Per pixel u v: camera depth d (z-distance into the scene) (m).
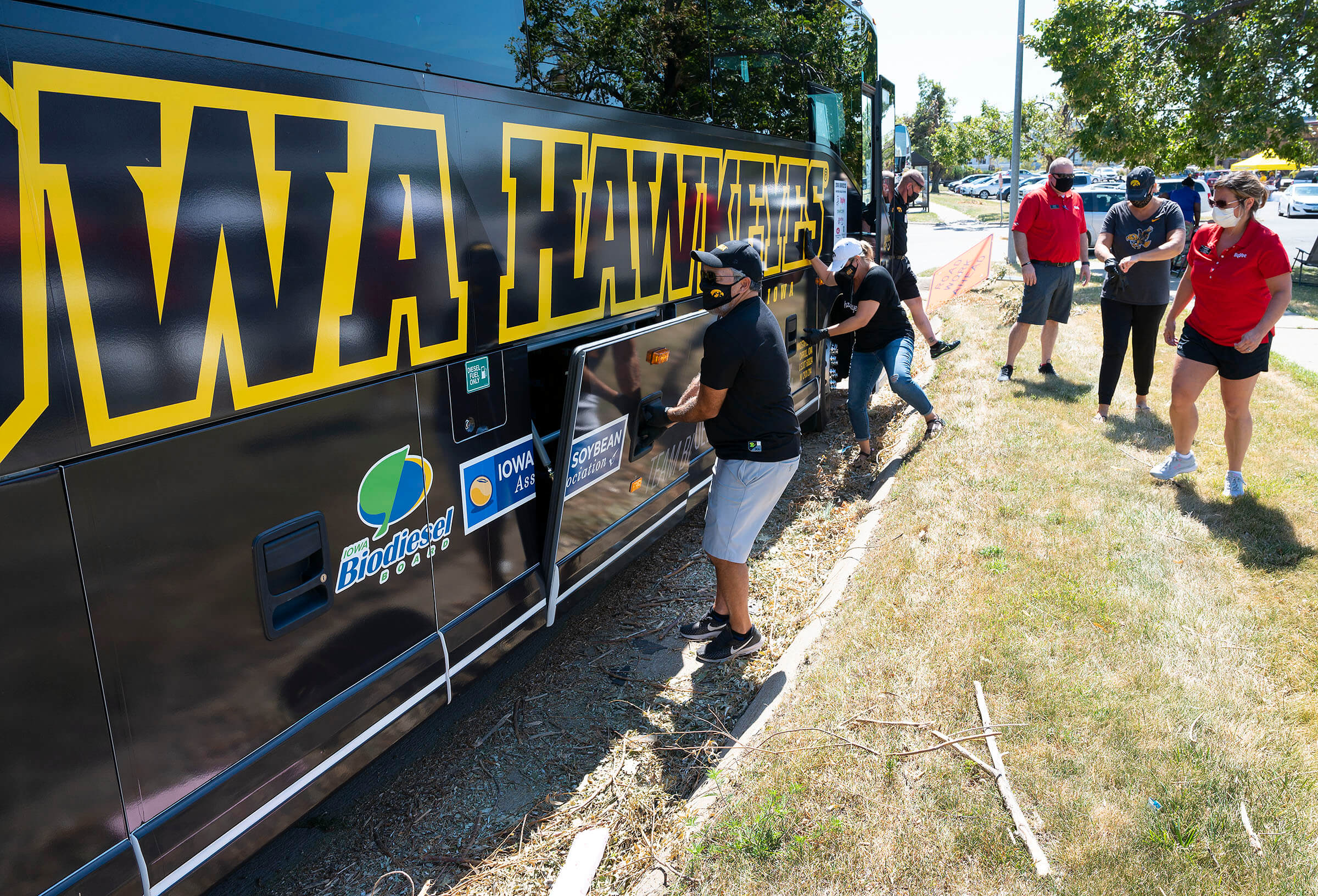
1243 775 2.80
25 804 1.71
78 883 1.81
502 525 3.18
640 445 3.91
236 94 2.03
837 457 6.65
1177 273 16.14
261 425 2.15
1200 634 3.64
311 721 2.37
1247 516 4.71
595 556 3.73
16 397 1.65
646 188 3.92
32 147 1.65
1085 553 4.39
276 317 2.17
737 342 3.42
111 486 1.82
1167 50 17.55
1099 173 47.69
